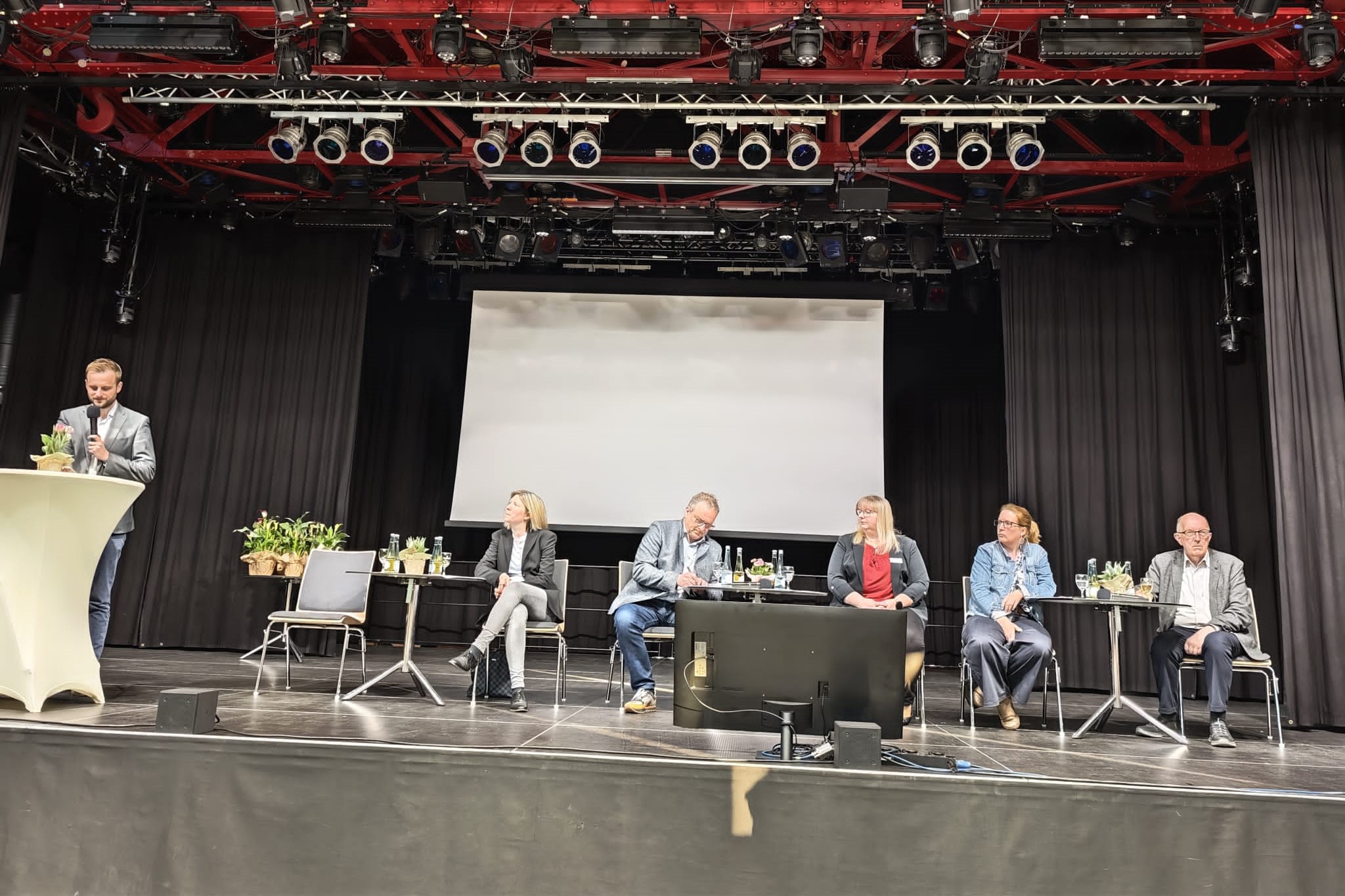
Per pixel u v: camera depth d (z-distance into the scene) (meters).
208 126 7.66
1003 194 7.38
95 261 8.28
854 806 2.66
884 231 8.04
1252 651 4.42
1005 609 4.65
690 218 7.71
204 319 8.37
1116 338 7.70
